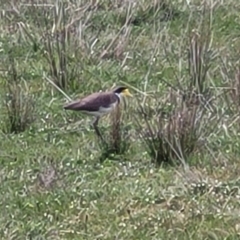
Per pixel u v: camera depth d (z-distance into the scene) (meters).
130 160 12.32
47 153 12.45
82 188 11.61
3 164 12.22
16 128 13.16
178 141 12.23
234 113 13.37
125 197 11.38
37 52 15.52
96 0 16.95
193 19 16.61
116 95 12.64
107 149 12.50
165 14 16.80
